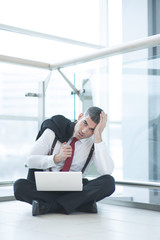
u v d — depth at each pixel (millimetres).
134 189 2984
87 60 3170
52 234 1939
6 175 3320
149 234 1973
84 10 4750
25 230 2039
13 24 4191
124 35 4703
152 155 2781
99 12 4887
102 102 3123
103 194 2611
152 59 2740
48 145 2713
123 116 2965
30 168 2729
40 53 4359
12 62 3230
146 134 2816
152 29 4445
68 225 2182
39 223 2238
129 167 2941
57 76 3447
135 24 4590
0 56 3150
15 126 3365
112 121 3055
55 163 2605
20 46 4234
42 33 4359
